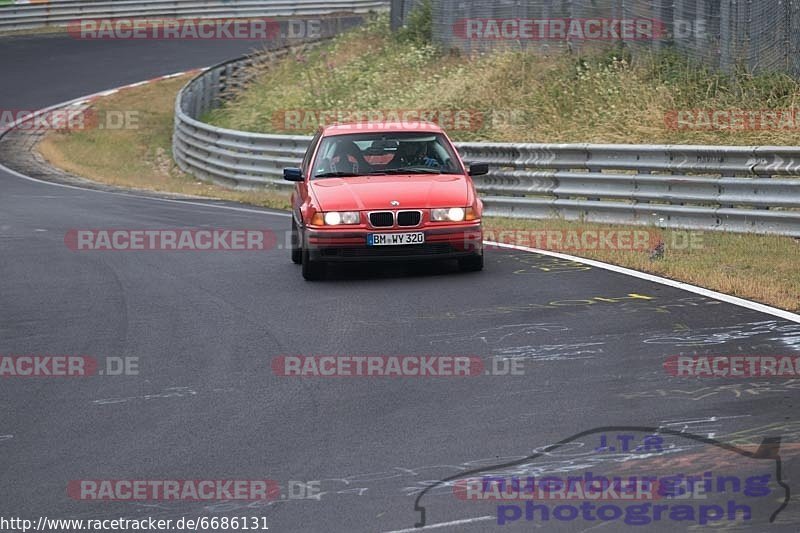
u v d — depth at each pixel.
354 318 33.47
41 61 141.12
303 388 25.84
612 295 34.91
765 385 24.12
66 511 18.70
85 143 110.25
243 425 23.12
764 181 46.06
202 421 23.55
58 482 20.12
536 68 85.12
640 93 72.50
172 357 29.55
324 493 18.94
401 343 29.84
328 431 22.44
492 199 58.94
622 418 22.34
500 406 23.62
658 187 50.91
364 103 93.75
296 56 114.75
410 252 39.78
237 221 60.09
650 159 51.88
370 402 24.42
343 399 24.77
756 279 36.06
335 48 116.44
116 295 39.31
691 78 71.94
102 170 98.81
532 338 29.64
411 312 33.94
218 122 106.31
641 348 27.89
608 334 29.59
